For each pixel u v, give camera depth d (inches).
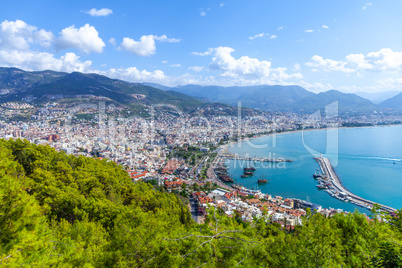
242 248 293.0
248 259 284.0
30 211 299.0
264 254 298.7
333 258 308.8
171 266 289.9
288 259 303.4
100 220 717.3
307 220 374.9
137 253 339.0
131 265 326.3
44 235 322.3
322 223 346.9
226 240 304.8
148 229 377.4
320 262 291.3
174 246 311.3
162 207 1195.3
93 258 385.7
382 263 247.0
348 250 333.7
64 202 804.6
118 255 345.7
